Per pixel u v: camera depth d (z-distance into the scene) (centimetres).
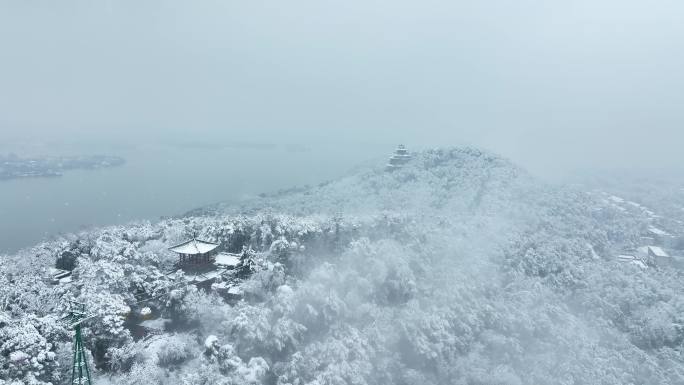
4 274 9675
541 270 13425
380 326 9556
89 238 12288
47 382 6397
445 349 9681
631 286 13175
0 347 6512
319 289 9569
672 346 11475
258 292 9738
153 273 9919
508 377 9438
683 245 19612
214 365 7450
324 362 8275
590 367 9956
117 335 7700
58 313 7800
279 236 11894
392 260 11219
